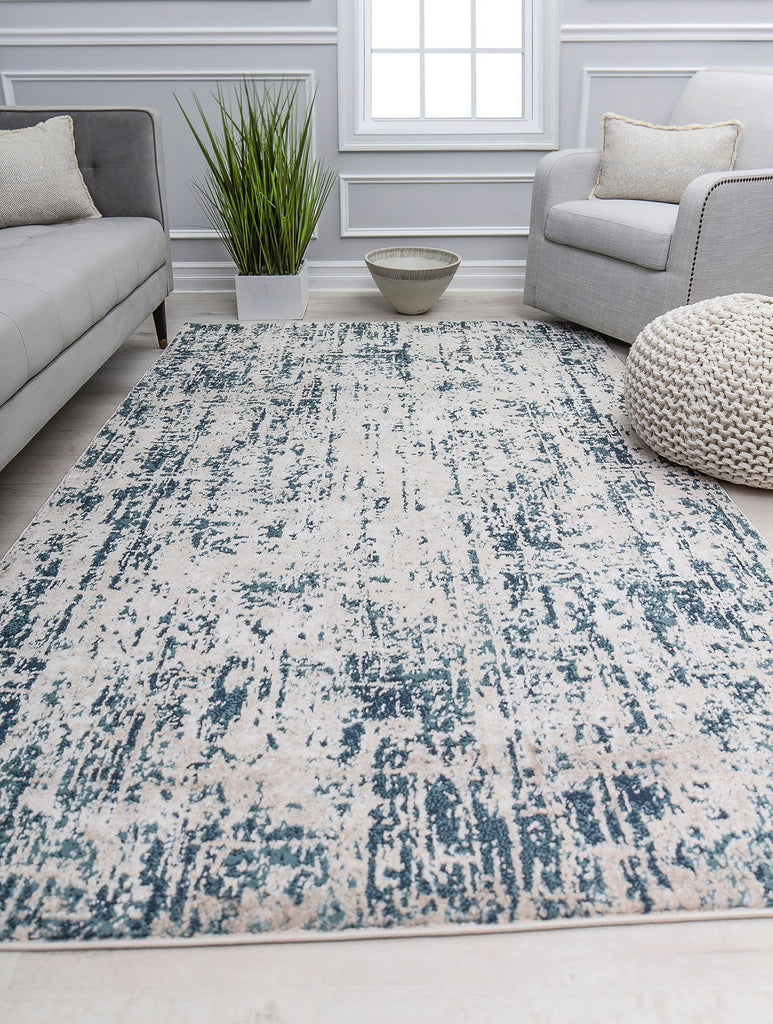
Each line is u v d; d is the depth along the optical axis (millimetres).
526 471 1795
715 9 2803
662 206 2459
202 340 2602
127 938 865
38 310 1652
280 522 1604
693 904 894
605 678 1205
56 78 2891
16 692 1178
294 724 1125
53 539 1549
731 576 1440
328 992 824
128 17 2814
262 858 941
